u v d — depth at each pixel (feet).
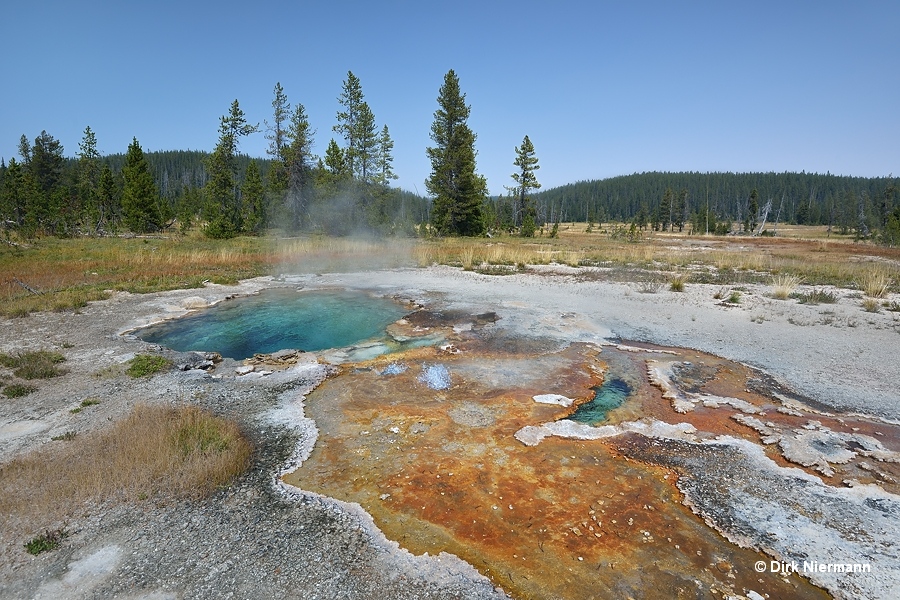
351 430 17.89
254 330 31.45
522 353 26.35
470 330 30.68
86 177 134.51
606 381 22.61
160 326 32.42
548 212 377.30
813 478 14.79
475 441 17.04
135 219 105.70
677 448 16.66
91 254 63.82
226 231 94.84
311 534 12.32
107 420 18.33
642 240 136.46
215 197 111.45
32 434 17.15
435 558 11.51
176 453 15.23
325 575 10.97
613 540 12.20
